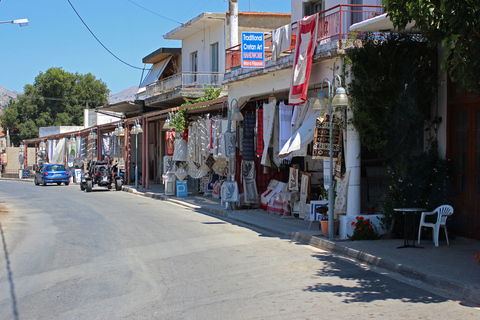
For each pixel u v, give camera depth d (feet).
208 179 71.10
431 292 21.36
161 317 18.12
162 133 99.14
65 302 20.31
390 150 32.91
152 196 74.69
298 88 37.78
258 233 38.50
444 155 34.14
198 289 22.06
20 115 202.90
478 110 32.04
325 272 25.23
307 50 37.14
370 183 36.19
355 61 32.99
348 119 33.99
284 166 50.26
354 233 32.76
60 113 199.82
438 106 34.65
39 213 53.93
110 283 23.39
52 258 29.48
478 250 28.91
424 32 25.35
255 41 44.65
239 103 50.83
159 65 107.24
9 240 36.29
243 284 22.82
